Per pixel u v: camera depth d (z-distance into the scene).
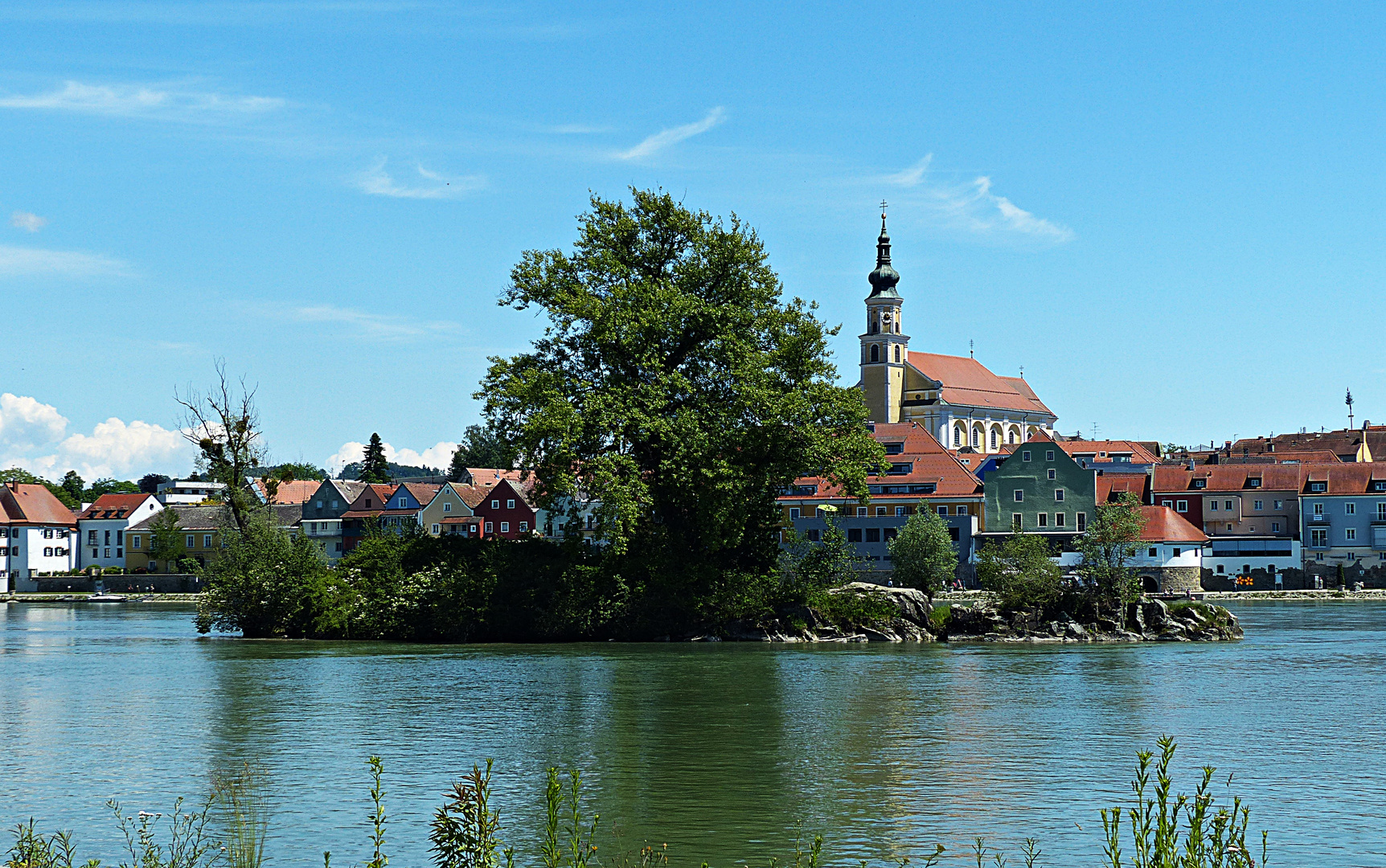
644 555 74.12
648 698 46.03
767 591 74.81
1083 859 23.03
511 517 169.38
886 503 142.25
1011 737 36.59
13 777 30.86
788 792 28.89
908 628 75.38
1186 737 36.47
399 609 74.56
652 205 75.44
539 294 74.19
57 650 68.31
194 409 95.12
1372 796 28.39
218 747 35.16
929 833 24.97
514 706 43.47
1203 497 158.12
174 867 22.06
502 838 24.64
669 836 24.84
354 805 27.75
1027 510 140.12
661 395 69.94
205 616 79.81
